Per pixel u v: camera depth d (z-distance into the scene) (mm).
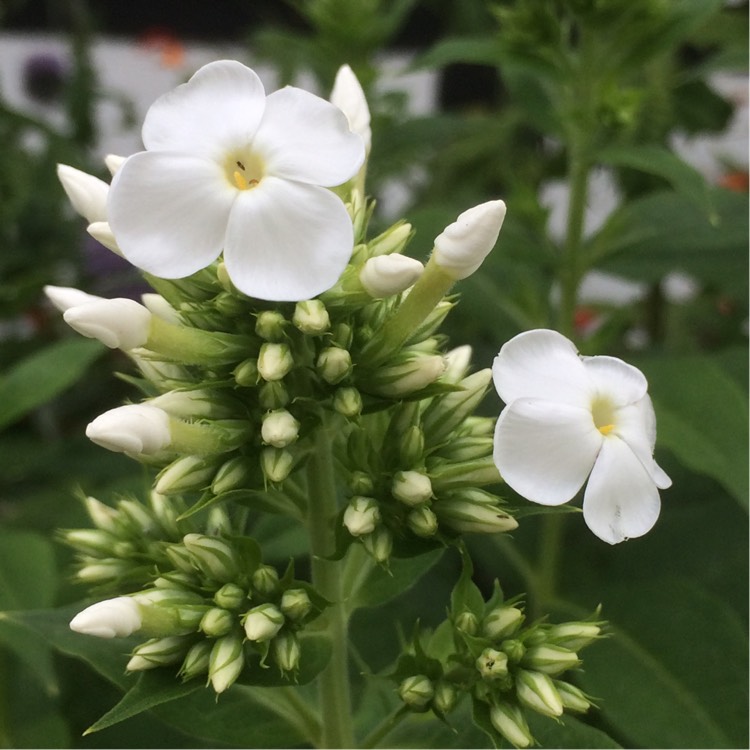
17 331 359
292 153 97
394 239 115
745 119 349
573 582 222
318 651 124
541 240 226
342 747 137
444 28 370
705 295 312
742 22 263
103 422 102
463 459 125
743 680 179
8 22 386
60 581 203
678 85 236
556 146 335
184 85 101
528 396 104
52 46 401
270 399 110
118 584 140
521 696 118
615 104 197
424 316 112
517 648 119
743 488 161
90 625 105
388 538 119
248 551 118
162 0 401
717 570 220
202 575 122
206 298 118
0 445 276
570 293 222
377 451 126
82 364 200
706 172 379
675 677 181
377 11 299
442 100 396
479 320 229
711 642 184
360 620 210
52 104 400
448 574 228
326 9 270
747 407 168
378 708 159
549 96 225
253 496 129
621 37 201
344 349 112
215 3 402
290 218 94
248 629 110
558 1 224
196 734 135
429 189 330
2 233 302
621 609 195
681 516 229
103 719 103
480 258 108
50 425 305
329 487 127
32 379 198
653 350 261
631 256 218
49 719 180
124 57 416
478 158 328
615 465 104
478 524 117
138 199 95
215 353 111
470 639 119
